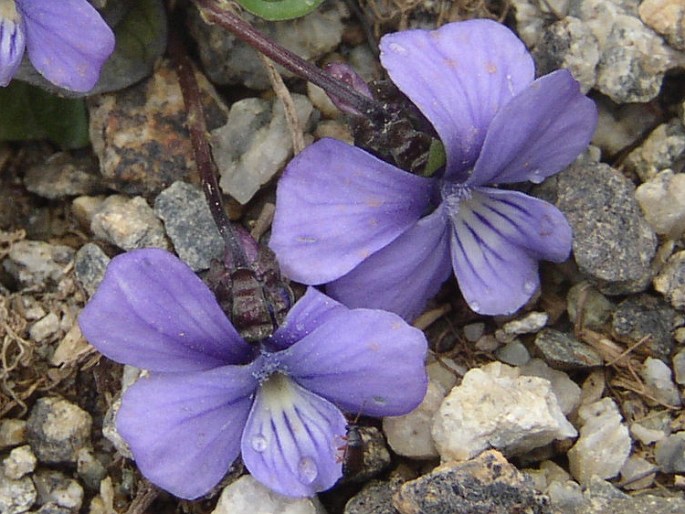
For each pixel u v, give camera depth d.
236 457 0.06
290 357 0.06
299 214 0.06
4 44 0.06
